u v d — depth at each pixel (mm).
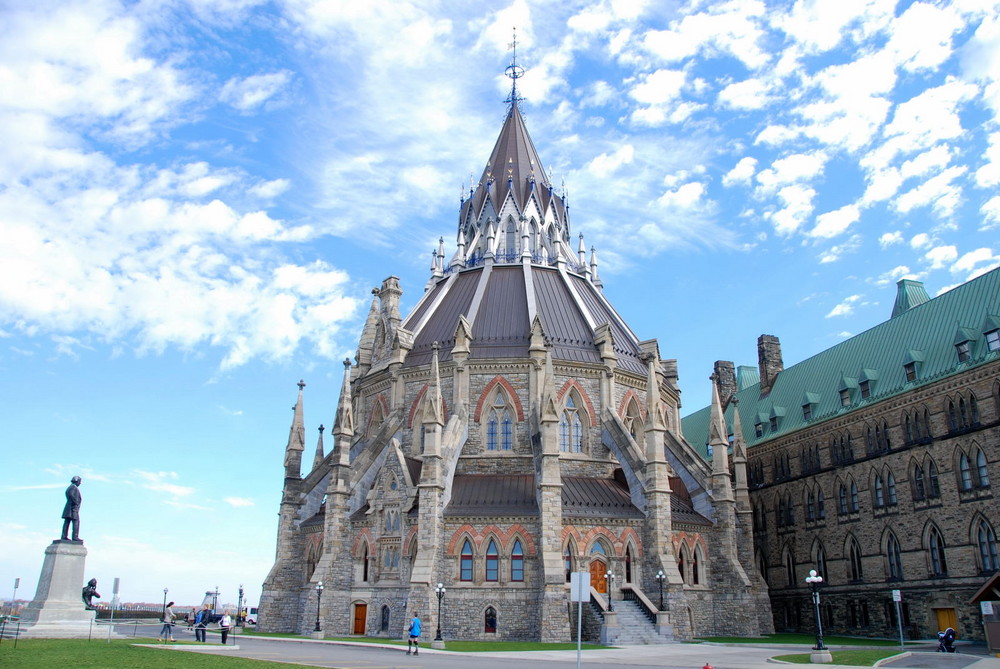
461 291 81875
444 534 60438
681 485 74125
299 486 74250
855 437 75625
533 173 92062
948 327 69312
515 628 57969
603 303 86250
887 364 75188
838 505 77438
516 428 69562
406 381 74312
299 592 70938
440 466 60844
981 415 60719
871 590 71438
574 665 36531
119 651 37750
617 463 70375
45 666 29891
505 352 71500
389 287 82625
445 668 33281
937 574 64125
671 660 40312
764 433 91875
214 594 78812
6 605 55844
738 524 72688
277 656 39281
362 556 64812
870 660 40844
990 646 46531
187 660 34031
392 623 60000
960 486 62281
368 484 68812
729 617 66312
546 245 88438
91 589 55188
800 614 81875
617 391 73875
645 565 61969
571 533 60625
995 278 67125
